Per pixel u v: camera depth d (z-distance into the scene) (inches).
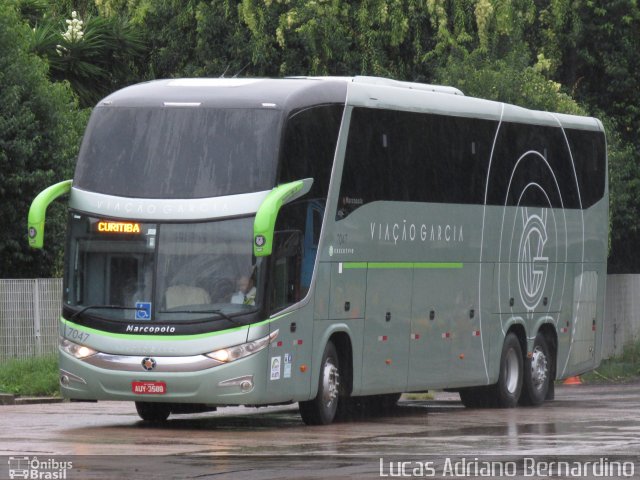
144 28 3565.5
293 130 1690.5
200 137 1679.4
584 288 2464.3
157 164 1679.4
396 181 1903.3
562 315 2389.3
